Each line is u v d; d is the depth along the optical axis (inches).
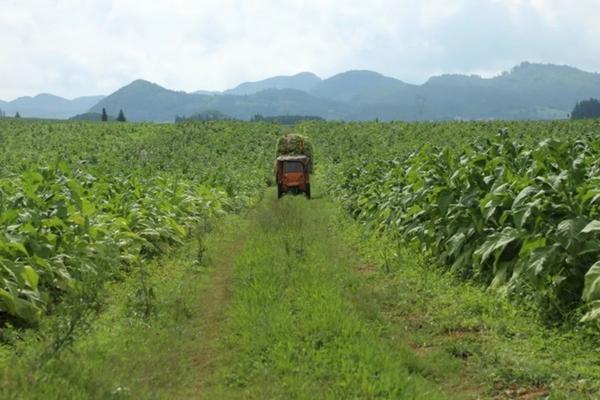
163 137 2532.0
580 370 249.1
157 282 439.8
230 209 962.7
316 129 2807.6
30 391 212.2
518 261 346.6
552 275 320.8
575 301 314.8
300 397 224.1
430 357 274.8
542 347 278.5
